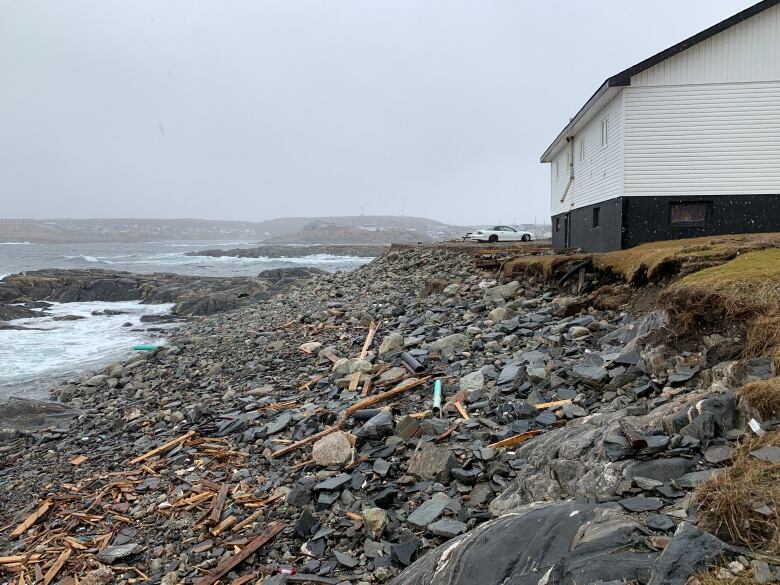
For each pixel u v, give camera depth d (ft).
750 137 51.47
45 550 21.13
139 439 32.09
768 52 50.67
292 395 34.12
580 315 37.37
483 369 30.17
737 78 51.16
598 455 16.22
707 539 10.37
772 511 10.82
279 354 44.65
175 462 27.37
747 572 9.63
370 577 16.08
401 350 38.27
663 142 52.60
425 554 15.11
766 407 15.19
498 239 131.75
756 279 23.72
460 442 22.71
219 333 63.98
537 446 19.44
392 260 91.71
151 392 43.42
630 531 11.82
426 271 73.92
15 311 100.53
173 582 17.89
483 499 18.51
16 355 67.77
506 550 12.65
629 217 53.57
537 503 15.58
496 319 41.47
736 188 52.01
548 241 131.44
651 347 24.36
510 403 25.07
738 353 21.06
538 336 34.81
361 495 20.57
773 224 51.88
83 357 66.69
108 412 40.19
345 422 27.27
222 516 21.29
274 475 23.67
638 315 33.58
